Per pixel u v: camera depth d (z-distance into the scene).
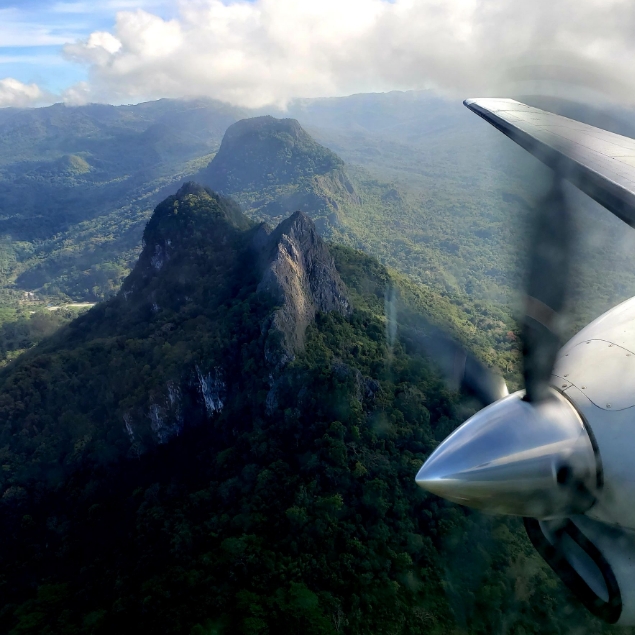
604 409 6.36
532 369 6.55
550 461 6.21
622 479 6.05
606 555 6.59
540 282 6.49
